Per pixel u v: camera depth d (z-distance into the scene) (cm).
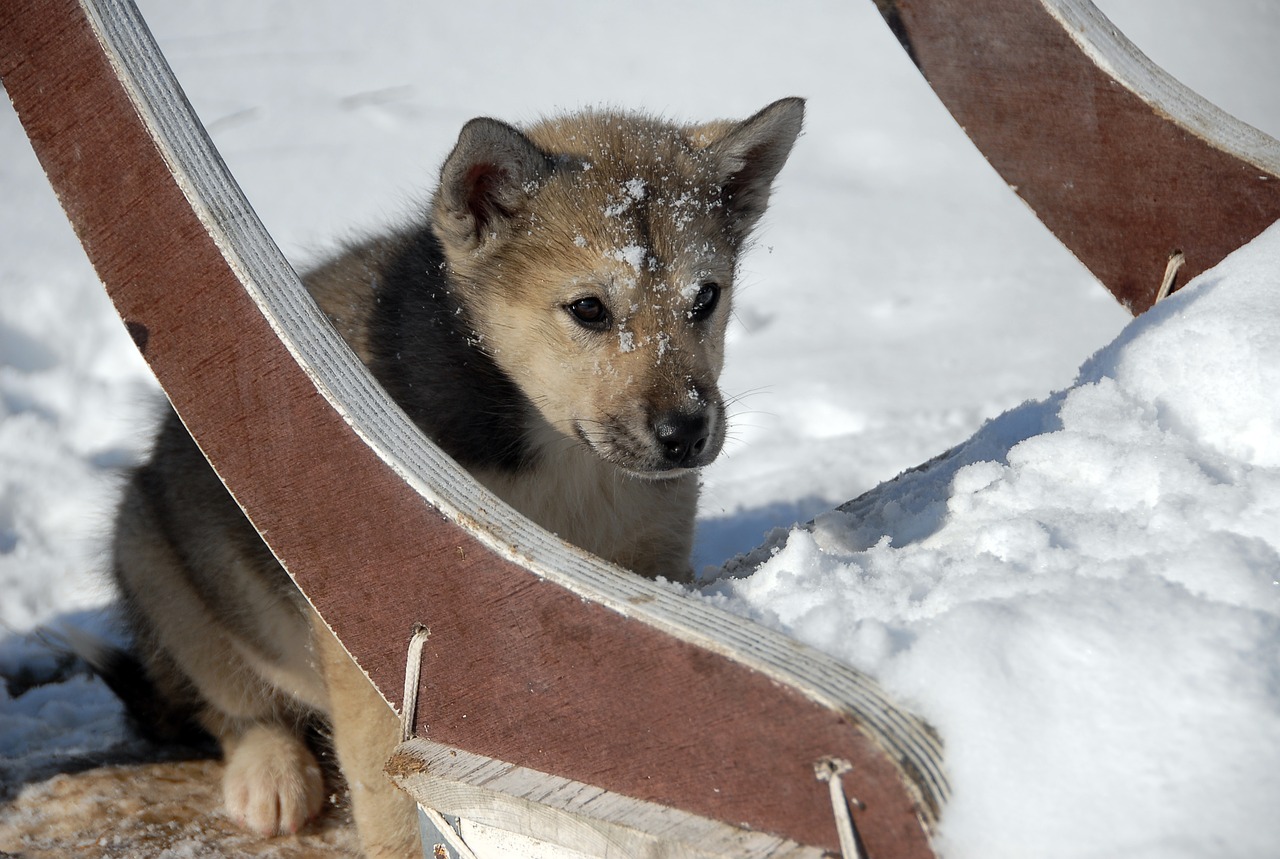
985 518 273
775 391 753
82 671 514
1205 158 350
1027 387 730
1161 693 201
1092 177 375
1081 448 275
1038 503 271
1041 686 207
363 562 263
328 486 264
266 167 1094
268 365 265
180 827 396
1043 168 386
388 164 1101
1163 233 363
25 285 812
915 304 897
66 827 390
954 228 1059
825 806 204
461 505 251
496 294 421
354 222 922
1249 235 347
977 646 212
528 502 419
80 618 542
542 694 244
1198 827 186
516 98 1337
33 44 269
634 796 233
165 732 468
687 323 417
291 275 269
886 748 195
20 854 373
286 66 1488
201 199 263
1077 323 842
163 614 453
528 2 1895
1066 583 230
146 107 264
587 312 408
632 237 412
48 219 960
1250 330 281
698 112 1262
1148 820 188
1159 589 222
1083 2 373
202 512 431
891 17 409
